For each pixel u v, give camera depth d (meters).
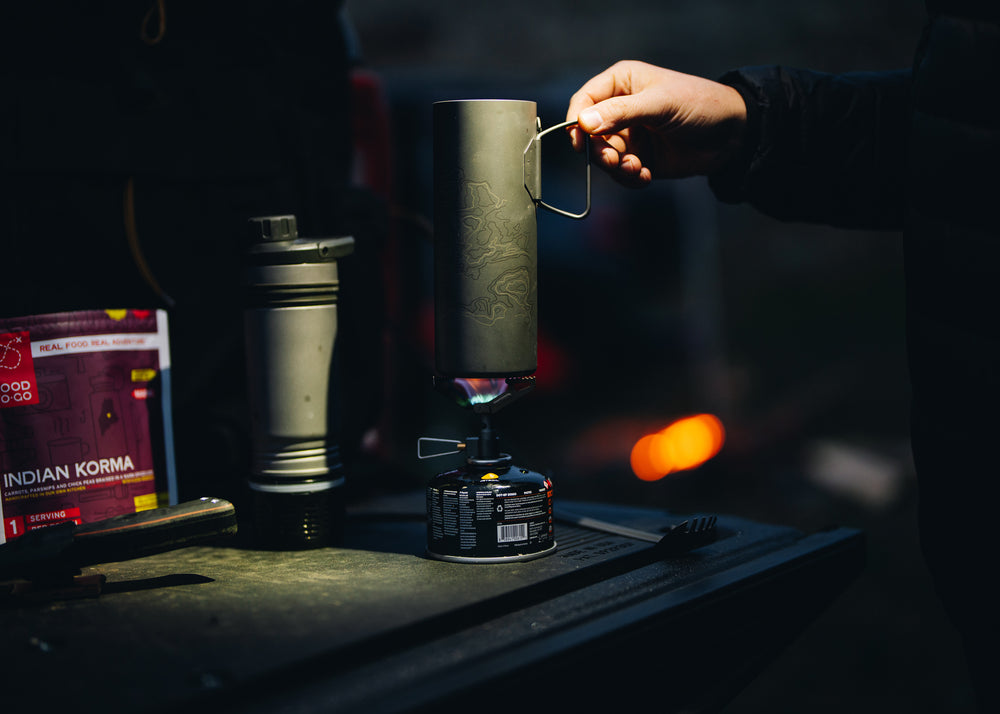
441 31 9.63
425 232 1.79
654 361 5.50
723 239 8.38
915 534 4.67
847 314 7.50
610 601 1.05
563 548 1.22
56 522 1.23
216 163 1.48
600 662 0.93
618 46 9.10
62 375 1.24
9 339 1.21
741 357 6.89
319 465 1.25
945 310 1.19
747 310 7.61
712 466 5.23
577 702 0.92
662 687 1.03
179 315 1.45
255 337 1.24
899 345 6.98
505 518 1.14
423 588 1.04
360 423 1.70
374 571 1.13
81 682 0.81
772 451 5.54
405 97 4.64
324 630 0.91
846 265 8.18
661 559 1.21
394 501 1.56
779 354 6.96
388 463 1.71
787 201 1.45
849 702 3.29
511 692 0.85
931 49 1.20
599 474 5.01
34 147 1.29
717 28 8.99
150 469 1.30
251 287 1.23
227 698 0.79
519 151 1.16
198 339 1.47
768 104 1.38
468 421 3.62
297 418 1.23
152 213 1.42
